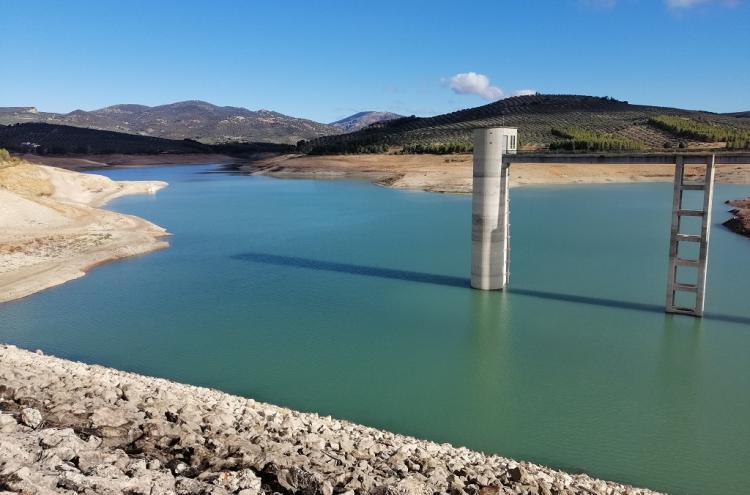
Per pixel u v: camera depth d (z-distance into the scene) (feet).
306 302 135.33
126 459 51.60
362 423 79.36
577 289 143.84
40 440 52.47
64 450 50.42
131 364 99.81
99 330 116.98
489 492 54.34
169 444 57.11
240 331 116.16
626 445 74.33
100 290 146.61
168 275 162.20
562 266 167.73
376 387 90.94
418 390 90.07
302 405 84.64
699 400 86.84
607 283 149.07
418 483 52.90
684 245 198.18
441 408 84.07
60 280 153.99
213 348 107.14
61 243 191.72
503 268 142.61
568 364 100.01
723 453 72.64
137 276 161.07
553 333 114.32
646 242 203.62
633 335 112.78
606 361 100.99
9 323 121.19
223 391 89.10
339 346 107.86
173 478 48.85
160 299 138.72
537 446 74.08
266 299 138.21
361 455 61.57
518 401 86.48
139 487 45.96
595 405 85.35
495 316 123.95
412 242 206.18
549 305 131.44
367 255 185.57
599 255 182.60
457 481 55.72
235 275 161.27
